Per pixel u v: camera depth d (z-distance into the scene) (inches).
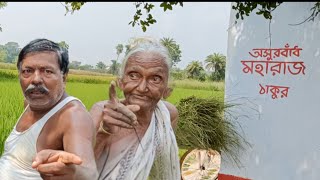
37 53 85.2
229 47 211.6
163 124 107.2
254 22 201.8
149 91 100.1
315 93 184.2
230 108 206.8
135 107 91.4
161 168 108.6
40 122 84.2
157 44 102.8
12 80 394.9
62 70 87.3
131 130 102.3
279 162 194.2
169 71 103.4
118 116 89.8
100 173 100.4
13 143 87.1
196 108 202.7
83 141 79.0
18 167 85.2
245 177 203.8
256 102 201.5
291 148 190.9
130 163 100.7
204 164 204.4
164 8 133.5
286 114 192.4
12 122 295.7
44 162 68.9
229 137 204.1
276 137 195.2
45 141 83.4
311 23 184.5
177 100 224.1
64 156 68.2
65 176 69.6
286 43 192.1
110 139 101.3
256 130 201.2
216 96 215.6
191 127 198.8
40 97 84.4
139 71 99.3
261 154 199.5
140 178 101.1
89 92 431.2
